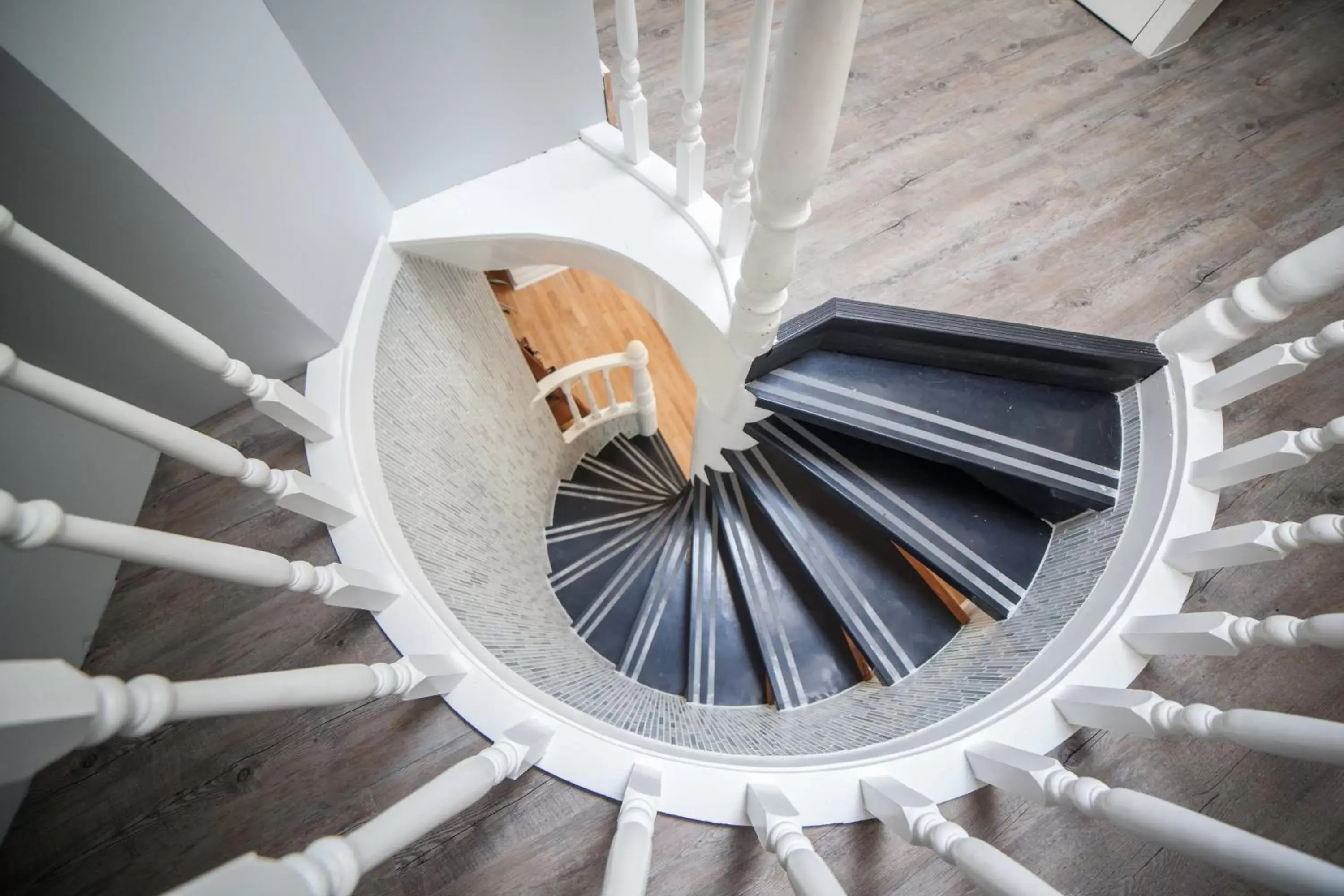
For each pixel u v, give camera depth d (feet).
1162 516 5.11
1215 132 7.09
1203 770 4.62
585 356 16.65
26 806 4.30
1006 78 7.46
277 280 4.88
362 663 4.83
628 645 8.34
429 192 6.43
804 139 3.13
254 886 2.26
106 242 3.94
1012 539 6.25
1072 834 4.51
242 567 3.60
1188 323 5.43
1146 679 4.84
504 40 5.52
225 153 4.23
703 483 10.30
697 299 5.83
